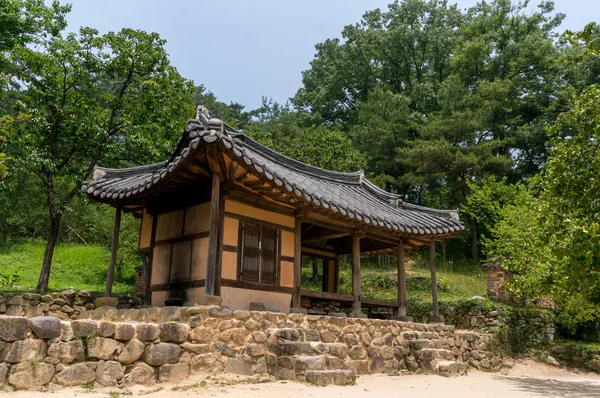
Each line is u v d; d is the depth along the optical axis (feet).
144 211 37.22
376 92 107.65
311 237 41.73
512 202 74.02
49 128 53.26
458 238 102.73
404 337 36.32
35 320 19.08
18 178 58.39
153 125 57.41
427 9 134.21
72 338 20.01
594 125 27.89
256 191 31.76
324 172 47.06
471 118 92.63
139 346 21.98
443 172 91.71
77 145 56.90
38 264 75.56
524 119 110.11
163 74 58.54
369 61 133.59
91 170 56.54
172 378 22.65
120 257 72.84
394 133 101.45
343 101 137.18
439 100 104.22
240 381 24.29
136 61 56.65
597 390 34.01
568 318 55.06
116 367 20.98
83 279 71.61
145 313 28.19
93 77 56.44
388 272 82.07
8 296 43.93
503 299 57.00
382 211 42.29
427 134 93.76
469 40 119.44
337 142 83.66
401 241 43.09
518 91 108.37
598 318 56.54
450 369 34.47
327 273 49.11
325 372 25.25
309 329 29.25
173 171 27.63
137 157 60.34
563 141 32.22
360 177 50.44
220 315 25.72
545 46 107.34
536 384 35.88
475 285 74.90
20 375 18.24
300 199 30.07
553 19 120.67
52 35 59.88
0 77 49.55
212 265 27.20
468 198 81.35
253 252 32.22
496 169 90.48
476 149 89.66
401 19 134.51
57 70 53.36
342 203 35.58
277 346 27.07
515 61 110.63
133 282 74.54
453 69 116.78
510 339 51.31
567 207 28.68
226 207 30.89
